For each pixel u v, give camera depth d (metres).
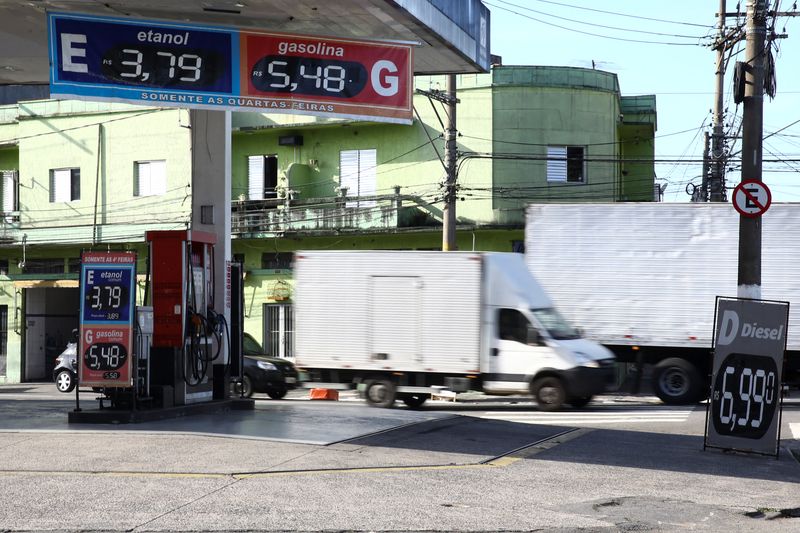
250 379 24.44
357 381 20.72
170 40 14.52
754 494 10.56
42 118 42.03
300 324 21.11
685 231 22.23
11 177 43.38
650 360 22.64
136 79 14.44
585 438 14.11
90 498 9.26
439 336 20.16
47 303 43.19
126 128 40.59
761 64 17.61
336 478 10.38
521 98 36.50
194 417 14.78
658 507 9.71
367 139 38.66
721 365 13.48
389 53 15.24
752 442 13.22
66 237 40.81
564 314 22.80
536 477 10.95
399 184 38.06
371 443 12.54
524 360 19.83
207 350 15.67
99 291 13.86
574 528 8.72
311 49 14.94
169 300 14.86
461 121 36.81
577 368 19.69
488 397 24.56
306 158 39.72
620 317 22.50
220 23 16.11
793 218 21.73
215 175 17.00
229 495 9.46
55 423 13.91
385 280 20.55
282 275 39.31
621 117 39.06
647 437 14.68
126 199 40.47
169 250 14.88
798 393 25.45
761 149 17.59
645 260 22.42
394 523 8.60
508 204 36.41
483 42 19.67
